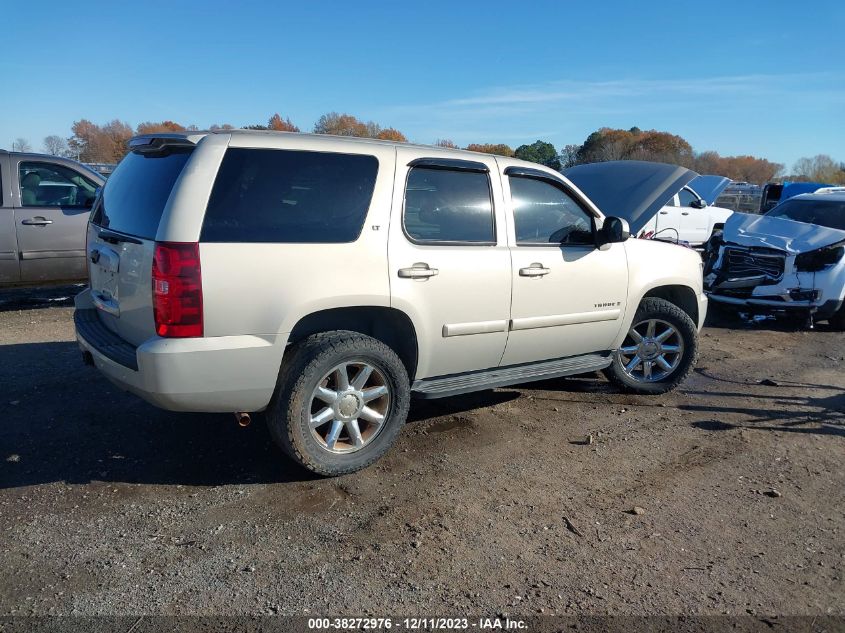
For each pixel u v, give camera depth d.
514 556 3.22
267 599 2.84
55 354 6.11
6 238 7.46
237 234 3.47
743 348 7.66
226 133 3.64
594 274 4.94
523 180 4.65
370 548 3.24
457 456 4.33
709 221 16.34
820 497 3.96
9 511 3.46
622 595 2.96
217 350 3.41
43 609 2.73
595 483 4.03
